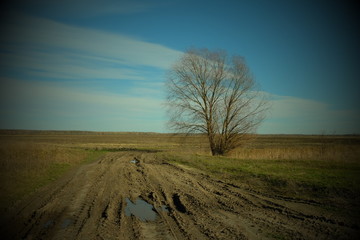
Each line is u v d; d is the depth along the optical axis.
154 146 62.03
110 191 12.41
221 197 11.09
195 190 12.61
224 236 6.79
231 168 18.95
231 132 33.09
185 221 8.09
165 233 7.07
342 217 8.04
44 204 9.68
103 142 81.62
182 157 29.73
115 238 6.65
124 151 43.38
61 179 15.30
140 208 9.73
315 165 18.58
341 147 29.08
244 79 32.03
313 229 7.18
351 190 10.65
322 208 9.07
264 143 67.44
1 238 6.54
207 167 20.64
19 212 8.66
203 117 33.88
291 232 7.00
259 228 7.36
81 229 7.25
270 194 11.43
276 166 18.64
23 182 13.77
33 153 26.33
